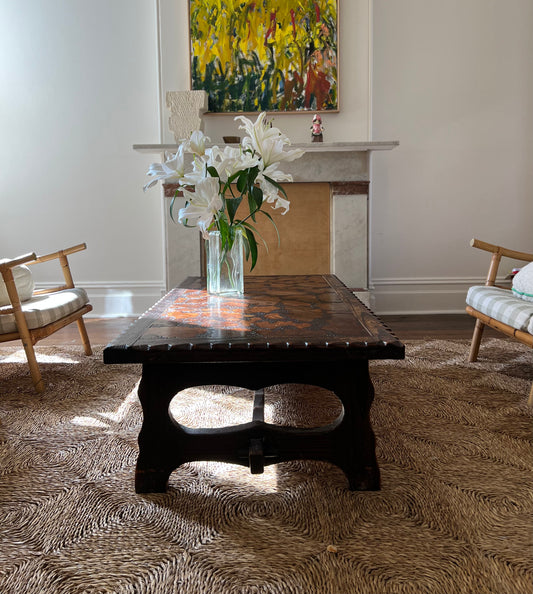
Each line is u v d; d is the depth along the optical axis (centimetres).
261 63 386
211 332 141
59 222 407
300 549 114
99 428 184
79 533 121
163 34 387
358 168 374
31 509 132
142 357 128
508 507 129
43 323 229
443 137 394
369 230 393
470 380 230
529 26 386
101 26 391
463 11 384
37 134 399
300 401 208
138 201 404
